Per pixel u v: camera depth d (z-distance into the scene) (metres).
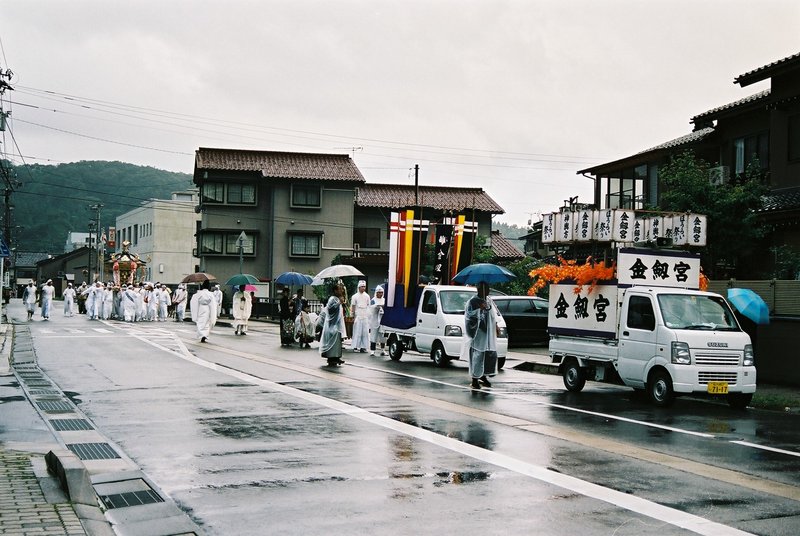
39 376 15.37
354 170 53.03
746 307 14.87
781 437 9.74
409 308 20.36
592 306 14.12
